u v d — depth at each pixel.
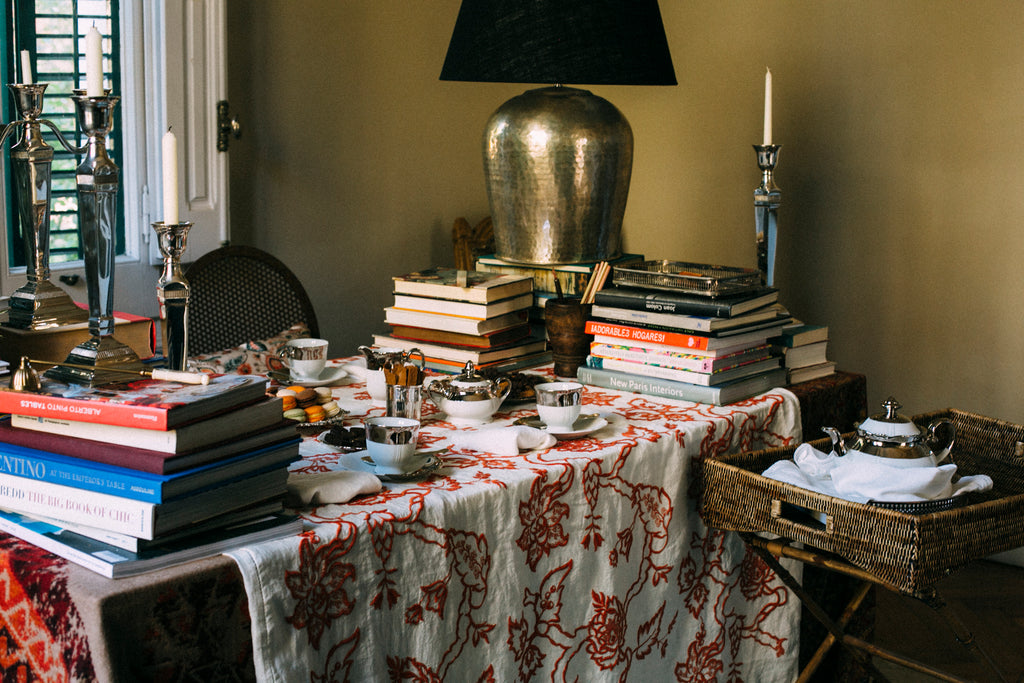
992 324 2.84
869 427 1.43
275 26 2.74
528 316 2.05
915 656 2.29
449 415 1.59
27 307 1.57
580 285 2.03
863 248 3.06
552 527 1.37
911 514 1.31
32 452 1.08
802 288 3.21
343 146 3.00
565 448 1.46
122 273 2.38
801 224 3.18
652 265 1.93
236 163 2.69
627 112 3.52
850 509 1.30
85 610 0.92
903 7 2.89
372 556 1.14
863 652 1.66
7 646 1.04
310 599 1.08
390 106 3.13
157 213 2.43
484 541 1.27
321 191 2.95
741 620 1.72
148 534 0.98
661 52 1.86
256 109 2.72
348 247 3.06
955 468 1.33
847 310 3.12
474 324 1.85
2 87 2.19
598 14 1.78
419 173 3.27
